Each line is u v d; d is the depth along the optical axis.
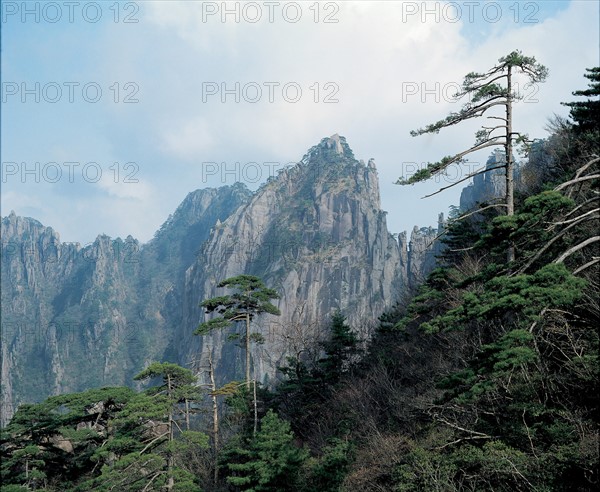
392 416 32.84
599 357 17.89
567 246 20.30
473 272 29.88
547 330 19.52
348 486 28.09
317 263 196.12
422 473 22.17
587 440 17.45
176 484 33.59
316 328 66.69
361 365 47.66
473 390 16.48
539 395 20.56
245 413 43.56
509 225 18.19
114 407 46.81
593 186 20.33
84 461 45.81
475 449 19.80
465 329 28.25
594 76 28.83
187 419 41.16
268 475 31.94
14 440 45.31
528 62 21.78
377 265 192.88
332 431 37.00
